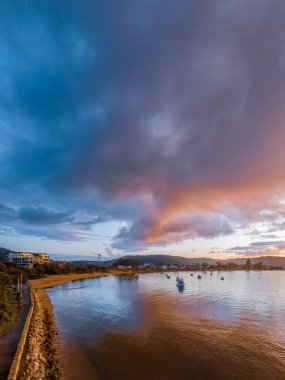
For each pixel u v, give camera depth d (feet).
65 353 91.45
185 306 183.73
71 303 200.13
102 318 145.38
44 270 501.56
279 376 76.07
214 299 220.64
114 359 86.48
